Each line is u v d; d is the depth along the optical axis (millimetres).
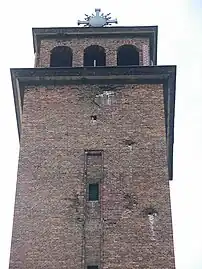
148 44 43656
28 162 36250
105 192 34938
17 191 34938
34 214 34062
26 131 37688
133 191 34875
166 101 40906
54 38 43906
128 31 44062
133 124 37938
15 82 40281
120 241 32969
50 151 36750
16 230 33406
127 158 36344
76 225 33656
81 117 38375
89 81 40094
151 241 32875
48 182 35375
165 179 35312
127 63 43438
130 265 32125
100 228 33531
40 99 39344
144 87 39844
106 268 32062
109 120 38188
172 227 33375
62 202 34562
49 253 32656
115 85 39906
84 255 32625
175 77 40281
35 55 44000
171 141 41688
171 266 31984
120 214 34031
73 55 42969
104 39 43812
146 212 34031
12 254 32562
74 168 36031
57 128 37844
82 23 46188
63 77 40156
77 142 37156
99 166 36188
